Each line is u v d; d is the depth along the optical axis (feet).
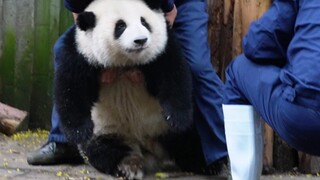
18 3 25.54
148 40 14.66
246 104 12.88
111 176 15.98
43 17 25.48
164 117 15.33
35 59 25.71
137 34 14.49
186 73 15.56
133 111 16.38
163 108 15.31
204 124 16.22
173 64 15.46
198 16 16.60
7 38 25.68
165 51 15.48
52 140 17.62
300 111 10.73
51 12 25.40
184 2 16.83
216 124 16.06
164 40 15.40
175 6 16.66
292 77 10.79
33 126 25.89
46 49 25.57
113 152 16.08
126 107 16.34
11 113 23.35
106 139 16.71
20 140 22.57
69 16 25.31
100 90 16.17
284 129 11.34
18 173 15.98
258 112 12.56
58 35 25.48
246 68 12.44
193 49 16.21
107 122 16.55
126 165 15.66
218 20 17.83
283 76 11.21
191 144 16.72
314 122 10.66
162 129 16.63
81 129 15.33
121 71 15.85
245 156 12.78
